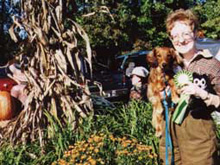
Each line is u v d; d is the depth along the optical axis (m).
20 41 4.89
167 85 2.87
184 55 2.86
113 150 3.78
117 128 4.22
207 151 2.76
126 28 20.48
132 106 4.61
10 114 6.30
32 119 4.53
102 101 5.25
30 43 4.70
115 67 17.55
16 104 6.41
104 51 20.06
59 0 4.71
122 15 19.81
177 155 2.93
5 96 6.33
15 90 6.41
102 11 5.33
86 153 3.67
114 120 4.41
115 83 10.80
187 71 2.73
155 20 21.55
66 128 4.32
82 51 4.91
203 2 22.39
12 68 5.35
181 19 2.81
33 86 4.59
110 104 5.30
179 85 2.72
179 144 2.89
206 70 2.73
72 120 4.43
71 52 4.70
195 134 2.78
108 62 19.69
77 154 3.65
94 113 4.83
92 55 5.16
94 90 7.52
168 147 2.94
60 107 4.61
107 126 4.25
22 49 4.72
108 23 19.27
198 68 2.76
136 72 6.11
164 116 2.96
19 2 4.90
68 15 4.90
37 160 3.98
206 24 20.17
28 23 4.69
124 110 4.59
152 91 2.94
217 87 2.71
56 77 4.60
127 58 12.76
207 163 2.76
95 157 3.66
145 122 4.26
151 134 4.04
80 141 3.90
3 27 17.23
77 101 4.70
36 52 4.69
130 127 4.25
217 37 20.30
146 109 4.57
